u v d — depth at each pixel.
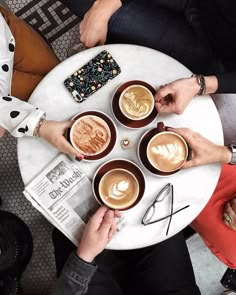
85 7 1.46
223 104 1.72
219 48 1.46
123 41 1.52
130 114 1.17
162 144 1.17
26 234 1.71
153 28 1.48
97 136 1.17
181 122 1.24
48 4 1.83
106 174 1.15
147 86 1.21
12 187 1.80
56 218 1.18
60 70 1.23
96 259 1.43
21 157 1.20
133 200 1.15
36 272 1.81
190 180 1.22
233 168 1.47
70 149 1.15
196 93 1.24
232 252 1.44
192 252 1.82
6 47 1.27
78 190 1.19
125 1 1.47
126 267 1.58
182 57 1.50
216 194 1.46
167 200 1.20
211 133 1.25
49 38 1.82
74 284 1.19
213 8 1.37
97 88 1.22
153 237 1.20
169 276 1.42
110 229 1.16
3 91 1.27
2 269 1.60
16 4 1.81
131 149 1.20
